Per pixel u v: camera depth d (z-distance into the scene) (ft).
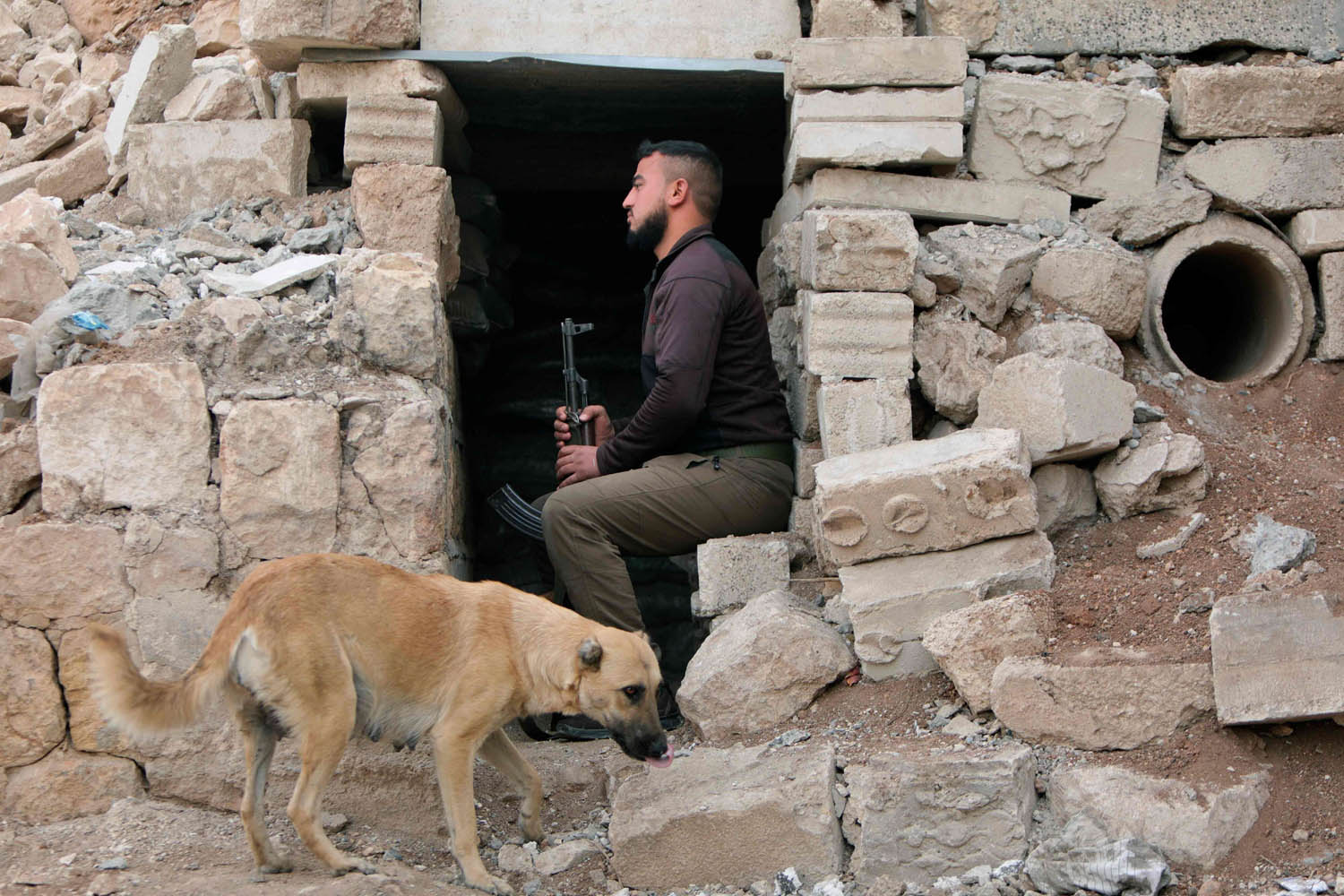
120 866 11.75
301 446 13.84
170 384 13.78
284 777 13.35
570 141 22.34
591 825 13.50
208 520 13.75
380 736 12.37
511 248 23.67
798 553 16.11
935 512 14.33
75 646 13.35
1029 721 12.73
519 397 24.04
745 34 18.51
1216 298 20.02
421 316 14.96
